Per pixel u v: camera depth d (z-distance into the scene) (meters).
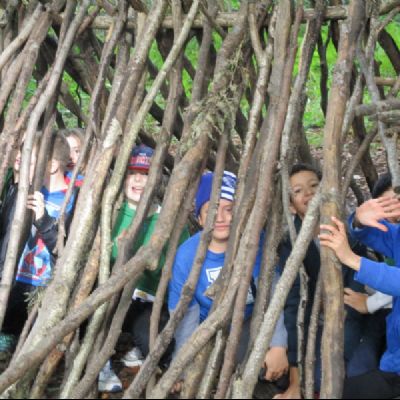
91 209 2.82
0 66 3.34
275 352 2.78
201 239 2.75
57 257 3.05
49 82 3.17
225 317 2.46
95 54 4.12
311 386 2.45
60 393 2.60
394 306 2.75
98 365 2.52
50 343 2.40
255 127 2.96
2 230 3.30
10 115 3.17
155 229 2.64
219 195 2.82
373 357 2.90
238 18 3.24
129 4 3.38
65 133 3.70
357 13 2.93
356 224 2.92
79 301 2.75
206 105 2.94
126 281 2.51
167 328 2.56
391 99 2.76
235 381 2.38
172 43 3.52
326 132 2.66
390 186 3.06
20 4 3.63
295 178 3.02
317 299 2.59
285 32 3.09
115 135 2.96
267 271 2.67
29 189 3.12
